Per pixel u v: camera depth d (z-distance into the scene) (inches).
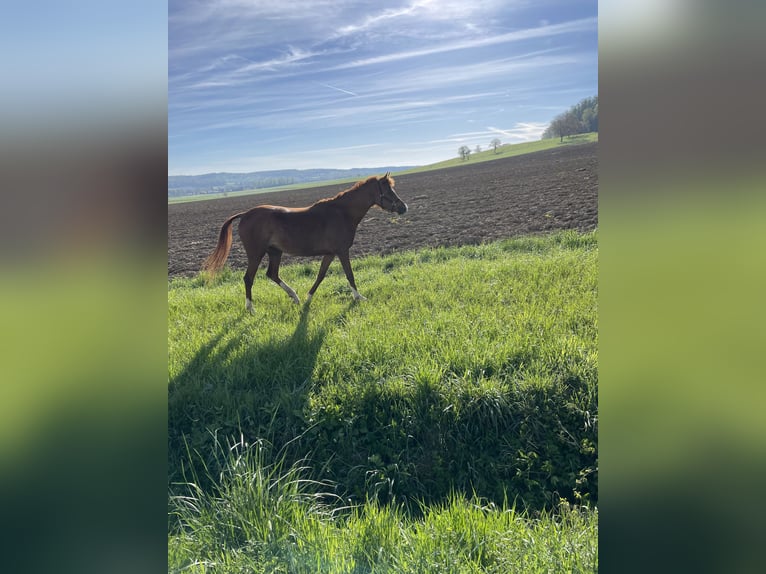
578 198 493.7
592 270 282.4
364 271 339.3
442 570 118.8
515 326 223.1
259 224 279.0
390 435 174.1
